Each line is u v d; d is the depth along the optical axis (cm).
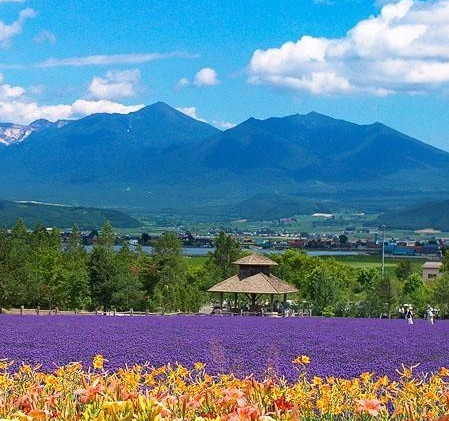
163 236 9781
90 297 7731
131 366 1550
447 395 709
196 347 2048
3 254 6894
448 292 7562
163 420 529
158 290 8644
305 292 8938
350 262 19588
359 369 1581
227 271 10369
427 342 2550
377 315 7475
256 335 2695
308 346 2255
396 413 721
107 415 540
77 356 1773
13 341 2220
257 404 589
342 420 757
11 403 638
